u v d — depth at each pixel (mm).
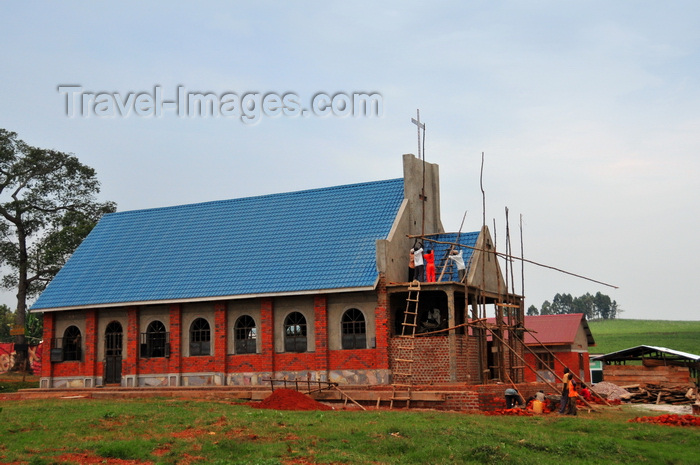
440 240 40656
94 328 43000
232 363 39531
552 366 56406
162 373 41000
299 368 37812
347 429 23844
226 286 39812
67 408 29641
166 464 19594
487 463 20047
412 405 33094
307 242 40750
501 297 39188
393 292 36375
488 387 33281
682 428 26547
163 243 45531
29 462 19609
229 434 23297
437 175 43219
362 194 42594
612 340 141125
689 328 182000
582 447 22109
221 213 46219
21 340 68625
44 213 71375
